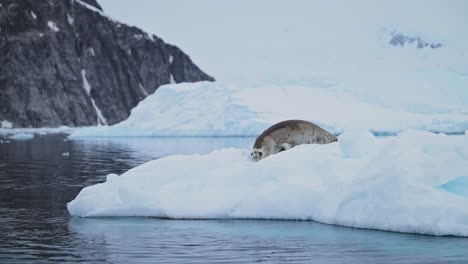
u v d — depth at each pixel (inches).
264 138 956.0
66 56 7032.5
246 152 914.1
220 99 3735.2
